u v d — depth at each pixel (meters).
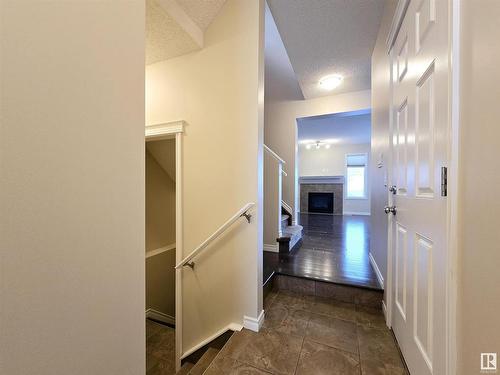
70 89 0.51
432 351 0.91
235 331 1.62
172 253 3.28
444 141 0.81
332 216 6.81
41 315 0.46
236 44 1.70
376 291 1.89
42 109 0.46
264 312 1.83
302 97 3.59
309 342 1.47
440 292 0.84
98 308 0.57
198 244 1.89
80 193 0.53
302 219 6.19
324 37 2.04
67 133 0.51
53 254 0.48
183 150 1.94
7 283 0.42
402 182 1.31
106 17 0.59
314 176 7.64
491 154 0.55
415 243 1.11
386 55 1.71
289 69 3.28
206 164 1.85
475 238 0.62
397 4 1.40
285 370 1.25
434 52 0.89
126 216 0.65
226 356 1.36
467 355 0.66
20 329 0.43
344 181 7.45
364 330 1.59
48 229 0.47
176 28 1.63
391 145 1.56
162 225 3.18
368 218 6.34
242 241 1.71
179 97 1.94
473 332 0.63
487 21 0.57
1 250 0.41
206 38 1.82
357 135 6.18
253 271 1.66
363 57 2.34
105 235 0.59
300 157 7.94
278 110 3.76
